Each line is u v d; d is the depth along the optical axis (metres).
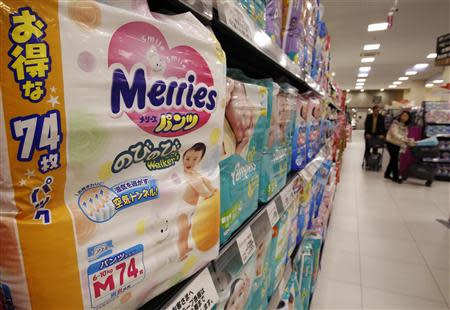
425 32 7.31
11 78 0.23
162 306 0.44
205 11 0.50
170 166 0.38
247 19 0.66
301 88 1.82
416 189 5.32
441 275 2.48
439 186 5.57
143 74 0.33
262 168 0.81
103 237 0.30
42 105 0.24
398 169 6.08
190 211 0.42
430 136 6.19
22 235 0.25
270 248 0.90
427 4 5.48
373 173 6.87
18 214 0.25
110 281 0.31
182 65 0.38
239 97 0.60
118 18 0.30
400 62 11.41
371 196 4.83
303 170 1.40
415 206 4.30
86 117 0.27
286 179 1.16
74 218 0.27
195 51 0.40
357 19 6.34
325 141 2.48
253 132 0.69
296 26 1.09
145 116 0.33
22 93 0.24
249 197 0.70
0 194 0.25
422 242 3.09
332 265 2.62
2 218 0.25
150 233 0.35
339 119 5.29
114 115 0.30
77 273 0.28
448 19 6.32
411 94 18.03
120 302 0.33
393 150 5.91
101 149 0.29
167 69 0.36
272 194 0.89
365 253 2.85
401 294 2.23
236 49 0.89
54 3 0.25
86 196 0.29
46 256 0.26
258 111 0.71
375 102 22.91
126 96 0.31
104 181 0.30
